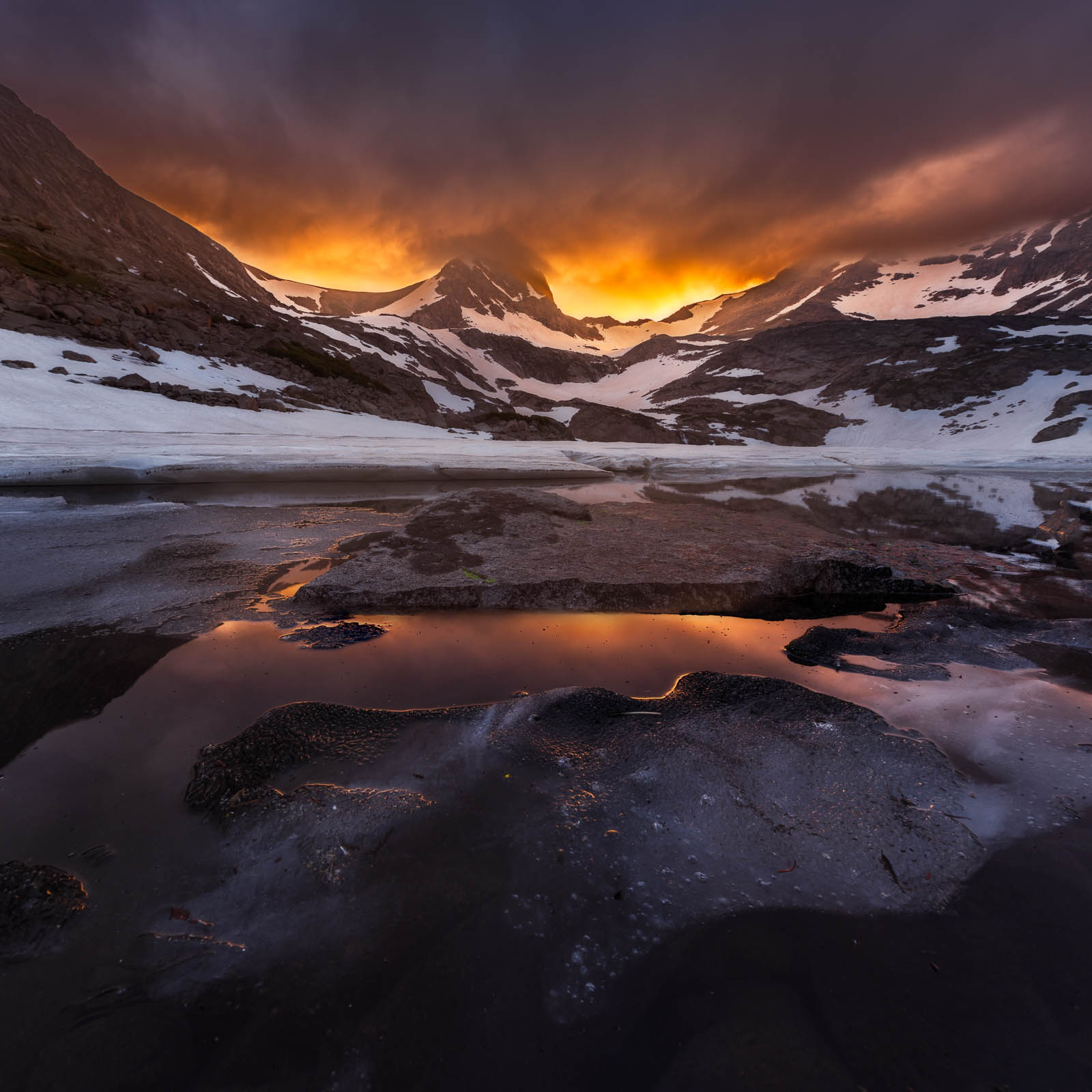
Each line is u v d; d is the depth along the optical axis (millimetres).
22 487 16750
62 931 1895
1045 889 2051
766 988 1702
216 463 19906
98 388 41031
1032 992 1664
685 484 22516
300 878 2133
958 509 14781
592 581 5758
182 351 60688
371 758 2936
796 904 2018
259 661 4227
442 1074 1481
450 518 8703
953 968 1752
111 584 6027
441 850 2270
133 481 18484
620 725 3293
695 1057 1510
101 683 3797
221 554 7508
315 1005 1651
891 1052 1510
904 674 4039
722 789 2654
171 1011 1640
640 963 1790
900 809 2504
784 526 8891
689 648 4555
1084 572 7164
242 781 2703
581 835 2361
